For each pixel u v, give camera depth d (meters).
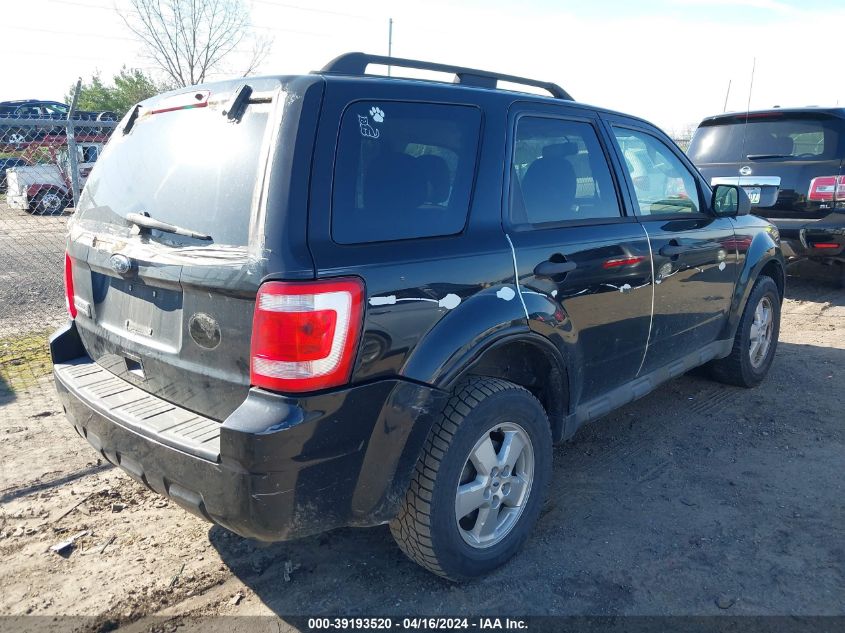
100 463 3.98
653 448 4.21
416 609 2.77
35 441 4.23
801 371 5.58
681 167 4.29
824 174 7.37
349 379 2.33
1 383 5.19
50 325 6.72
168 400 2.69
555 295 3.08
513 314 2.82
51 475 3.82
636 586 2.90
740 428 4.49
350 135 2.47
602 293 3.37
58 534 3.28
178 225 2.55
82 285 3.18
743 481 3.79
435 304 2.56
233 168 2.44
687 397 5.03
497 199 2.94
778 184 7.64
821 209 7.43
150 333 2.71
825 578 2.95
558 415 3.32
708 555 3.11
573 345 3.21
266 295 2.21
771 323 5.27
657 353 3.98
